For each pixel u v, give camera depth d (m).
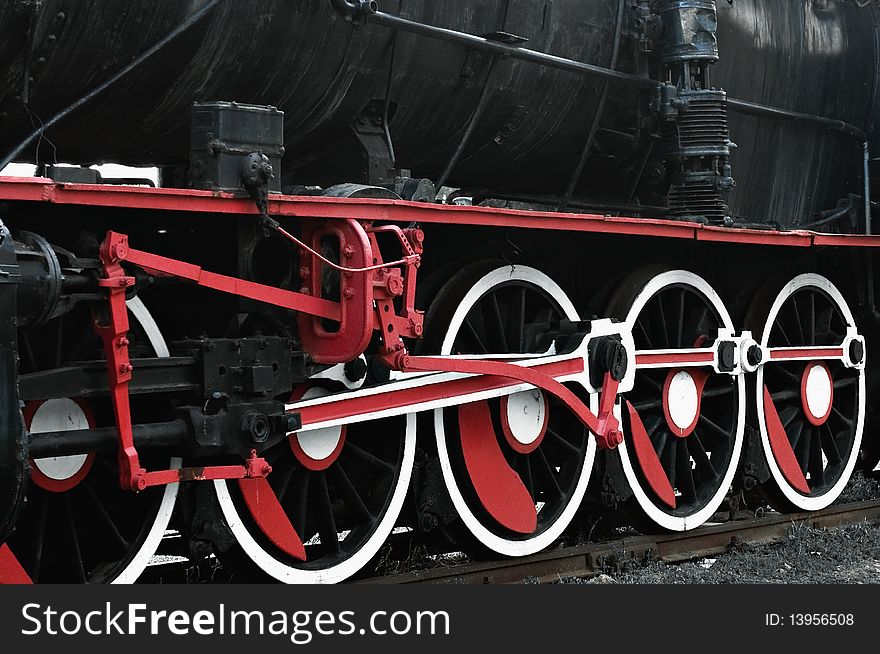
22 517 4.73
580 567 6.60
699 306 7.49
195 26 5.23
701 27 7.15
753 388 7.84
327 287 5.25
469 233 6.35
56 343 4.75
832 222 8.87
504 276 6.36
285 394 5.53
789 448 8.02
